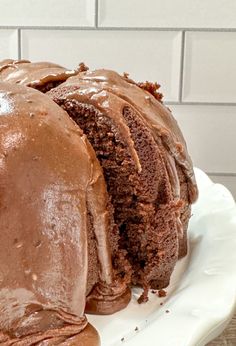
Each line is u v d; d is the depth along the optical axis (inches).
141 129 9.3
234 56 15.5
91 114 9.2
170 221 9.8
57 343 8.1
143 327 9.0
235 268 9.9
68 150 8.1
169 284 10.3
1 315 7.7
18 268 7.6
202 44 15.5
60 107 8.8
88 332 8.4
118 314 9.4
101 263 9.2
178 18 15.3
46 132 8.0
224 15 15.2
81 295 8.4
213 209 12.2
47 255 7.8
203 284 9.5
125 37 15.6
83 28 15.6
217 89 15.8
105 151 9.3
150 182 9.5
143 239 9.8
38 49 15.9
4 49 15.9
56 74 10.3
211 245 10.9
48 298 7.9
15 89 8.5
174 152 9.8
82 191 8.3
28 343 7.9
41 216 7.8
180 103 16.0
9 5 15.5
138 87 10.3
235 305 9.0
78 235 8.2
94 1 15.3
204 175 13.8
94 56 15.8
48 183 7.8
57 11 15.5
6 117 7.8
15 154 7.6
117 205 9.7
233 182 16.6
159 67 15.8
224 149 16.3
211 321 8.4
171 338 8.0
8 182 7.5
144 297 9.7
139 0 15.3
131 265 10.0
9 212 7.5
